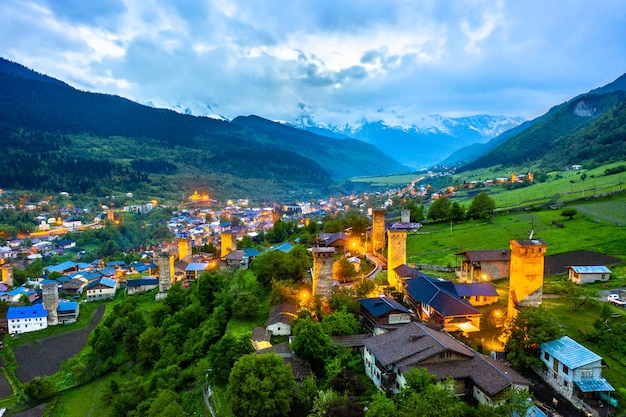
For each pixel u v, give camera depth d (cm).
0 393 12175
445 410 5378
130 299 17000
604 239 14975
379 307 9406
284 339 9612
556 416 6200
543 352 7300
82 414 10594
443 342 7119
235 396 7056
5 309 17738
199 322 12469
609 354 7631
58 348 14888
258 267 13312
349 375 7556
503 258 12625
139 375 11625
